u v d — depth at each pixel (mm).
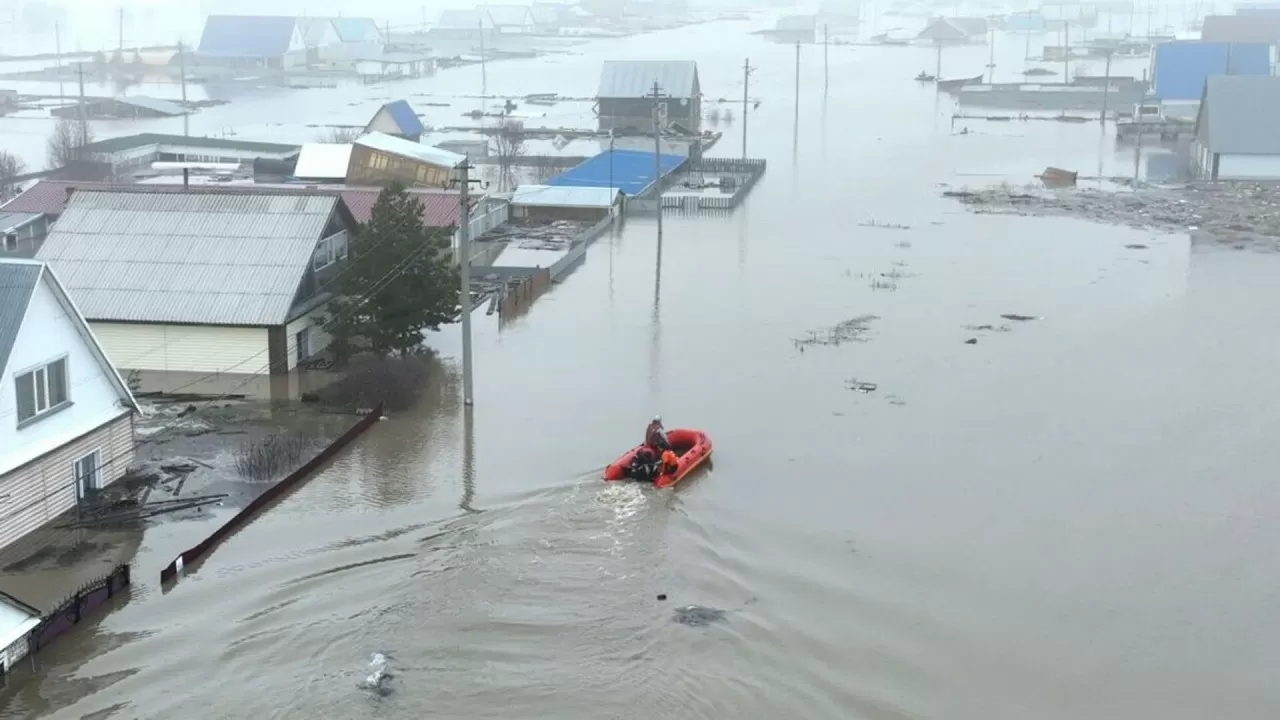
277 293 47656
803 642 28094
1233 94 103750
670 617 28938
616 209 85688
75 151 94438
